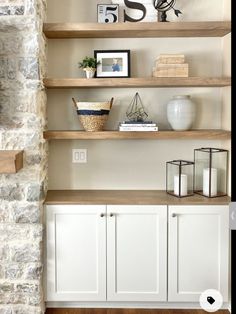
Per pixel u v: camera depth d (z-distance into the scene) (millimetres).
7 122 2662
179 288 2805
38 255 2699
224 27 2748
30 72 2631
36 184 2670
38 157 2682
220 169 3014
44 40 2896
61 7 3051
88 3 3047
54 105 3109
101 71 2941
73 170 3146
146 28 2746
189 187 3098
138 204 2758
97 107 2801
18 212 2672
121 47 3070
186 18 3041
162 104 3111
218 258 2781
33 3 2584
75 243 2783
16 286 2709
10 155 2455
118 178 3156
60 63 3080
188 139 3027
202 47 3072
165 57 2805
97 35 2957
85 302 2875
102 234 2777
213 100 3115
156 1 2852
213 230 2768
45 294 2807
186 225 2768
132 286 2805
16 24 2602
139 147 3139
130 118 3113
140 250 2785
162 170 3143
